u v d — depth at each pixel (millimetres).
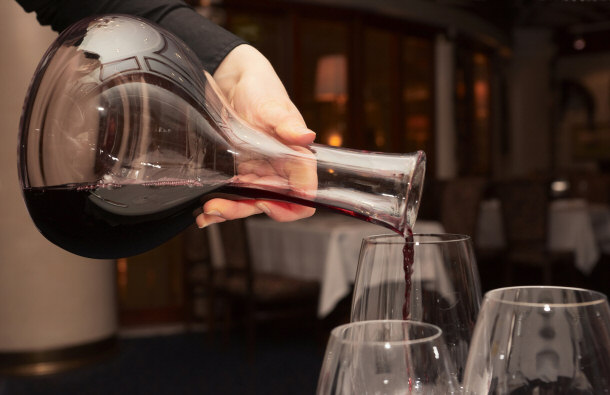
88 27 707
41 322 4074
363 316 595
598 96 11094
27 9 1029
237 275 4258
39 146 675
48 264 4078
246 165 722
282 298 4012
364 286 599
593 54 11062
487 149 9680
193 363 4191
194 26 974
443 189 5324
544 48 10898
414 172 695
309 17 6418
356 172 710
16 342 4055
